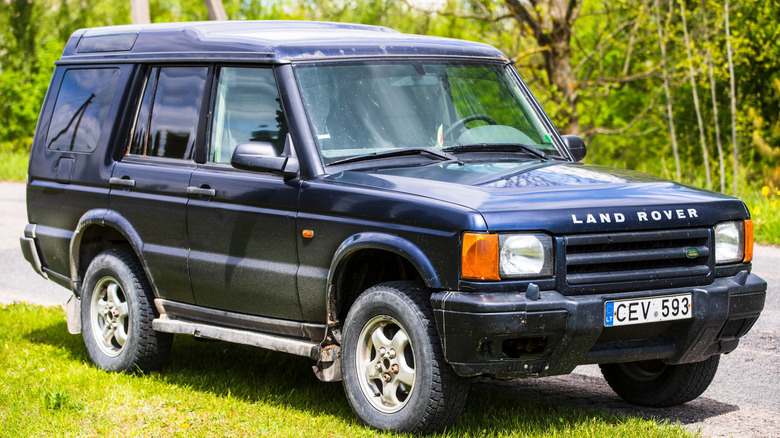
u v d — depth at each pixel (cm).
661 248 468
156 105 613
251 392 567
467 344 434
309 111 521
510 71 617
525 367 446
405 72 558
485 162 532
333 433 479
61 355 673
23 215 1571
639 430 466
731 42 1948
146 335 613
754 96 2489
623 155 3089
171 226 582
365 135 526
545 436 464
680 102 2684
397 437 464
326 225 494
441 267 442
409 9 2098
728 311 478
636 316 455
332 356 504
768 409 541
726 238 490
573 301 439
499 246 432
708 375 527
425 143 538
